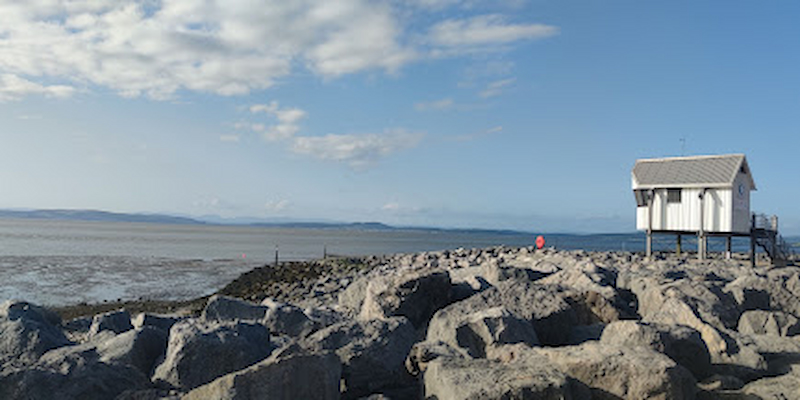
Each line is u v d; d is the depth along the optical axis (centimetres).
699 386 868
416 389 871
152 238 13762
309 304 2508
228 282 4328
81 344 1037
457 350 910
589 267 2002
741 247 10112
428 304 1455
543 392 670
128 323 1305
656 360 748
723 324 1183
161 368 884
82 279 4231
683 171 3472
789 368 957
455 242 16725
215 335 915
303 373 707
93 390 766
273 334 1290
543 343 1165
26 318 1070
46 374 748
